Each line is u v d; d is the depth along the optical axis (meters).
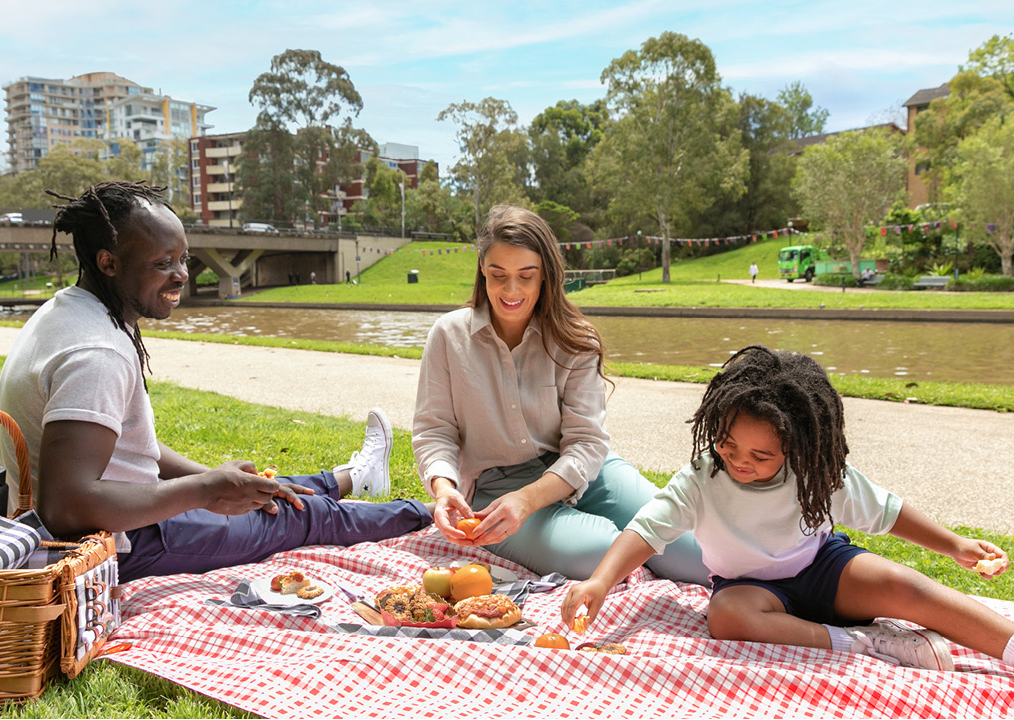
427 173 89.12
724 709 1.86
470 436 3.04
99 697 1.94
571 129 82.06
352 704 1.86
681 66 42.88
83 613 2.04
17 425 2.15
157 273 2.37
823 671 1.98
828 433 2.12
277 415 6.59
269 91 66.25
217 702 1.88
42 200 72.25
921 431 6.10
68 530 2.17
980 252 32.16
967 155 31.08
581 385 2.98
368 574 2.88
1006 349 13.55
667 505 2.32
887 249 36.28
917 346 14.34
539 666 1.97
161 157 86.31
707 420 2.20
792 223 42.41
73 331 2.24
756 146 61.97
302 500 3.04
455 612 2.45
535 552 2.87
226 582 2.69
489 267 2.76
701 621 2.49
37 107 179.38
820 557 2.31
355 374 9.90
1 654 1.89
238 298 43.94
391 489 4.26
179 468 2.83
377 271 57.16
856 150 34.94
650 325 21.14
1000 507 4.11
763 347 2.25
